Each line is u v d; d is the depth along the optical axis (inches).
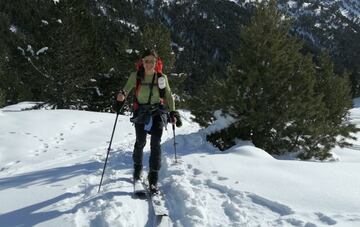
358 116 1967.3
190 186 235.3
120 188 234.1
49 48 1003.3
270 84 422.9
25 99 1852.9
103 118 698.8
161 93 233.3
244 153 325.7
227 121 431.8
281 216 195.3
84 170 295.1
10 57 1094.4
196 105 514.9
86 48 1051.9
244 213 197.0
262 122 421.1
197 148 388.5
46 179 272.4
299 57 458.6
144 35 1007.6
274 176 255.1
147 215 196.2
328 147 492.1
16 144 502.3
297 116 435.8
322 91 728.3
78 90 1084.5
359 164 302.5
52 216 194.1
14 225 187.0
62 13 999.0
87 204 207.9
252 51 433.1
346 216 189.8
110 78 1101.1
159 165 228.5
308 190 229.0
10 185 261.7
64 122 635.5
